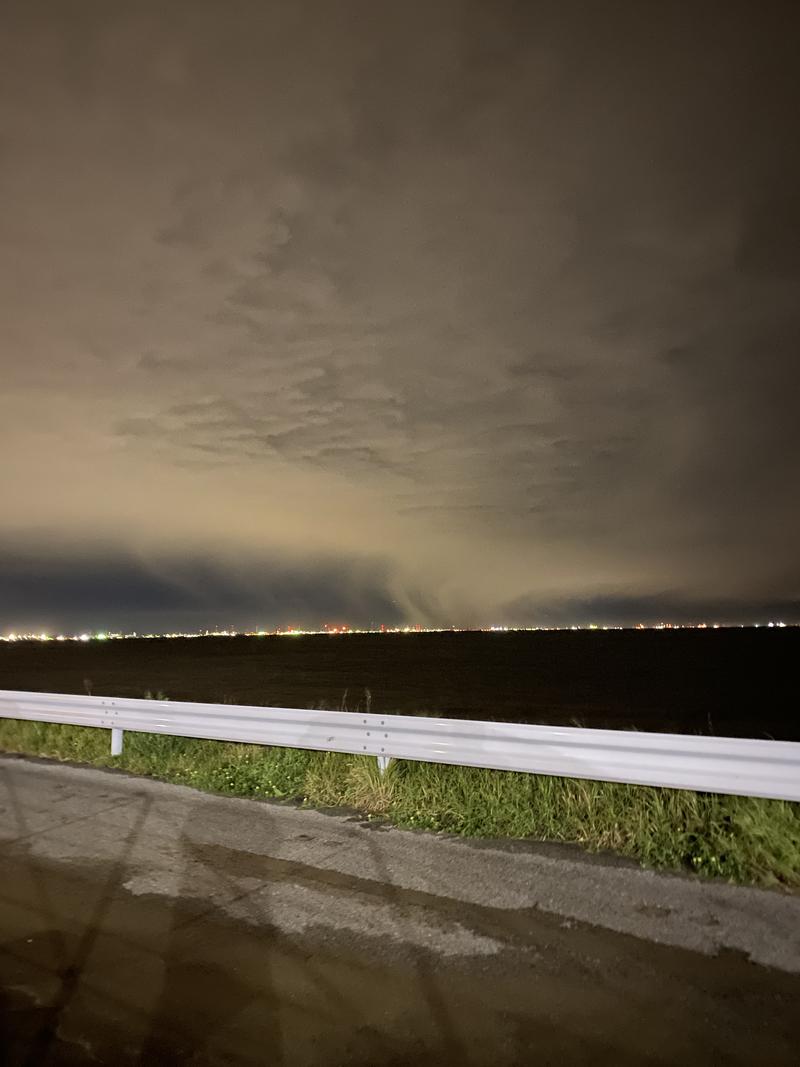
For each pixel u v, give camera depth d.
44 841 5.74
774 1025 3.04
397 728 6.62
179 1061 2.91
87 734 9.52
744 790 4.97
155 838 5.73
